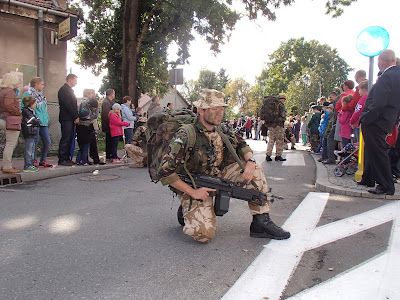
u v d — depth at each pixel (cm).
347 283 256
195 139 314
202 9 1568
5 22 1152
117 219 420
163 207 477
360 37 559
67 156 792
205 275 273
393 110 479
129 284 259
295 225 392
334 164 863
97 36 1848
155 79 2034
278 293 244
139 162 838
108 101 902
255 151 1305
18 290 250
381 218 409
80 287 254
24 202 500
